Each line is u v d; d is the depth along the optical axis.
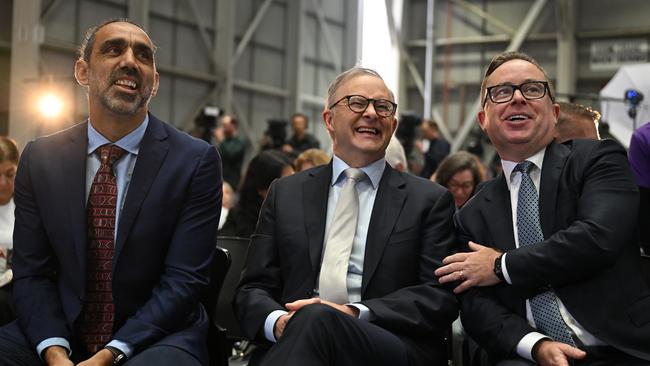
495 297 2.41
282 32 12.88
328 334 2.12
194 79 11.39
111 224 2.36
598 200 2.31
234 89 11.95
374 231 2.49
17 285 2.38
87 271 2.34
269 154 4.05
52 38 9.52
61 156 2.40
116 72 2.32
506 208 2.47
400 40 13.25
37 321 2.30
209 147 2.47
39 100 9.12
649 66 6.32
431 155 9.00
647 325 2.25
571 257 2.24
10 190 3.21
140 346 2.24
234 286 3.09
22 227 2.40
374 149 2.53
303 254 2.49
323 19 13.44
